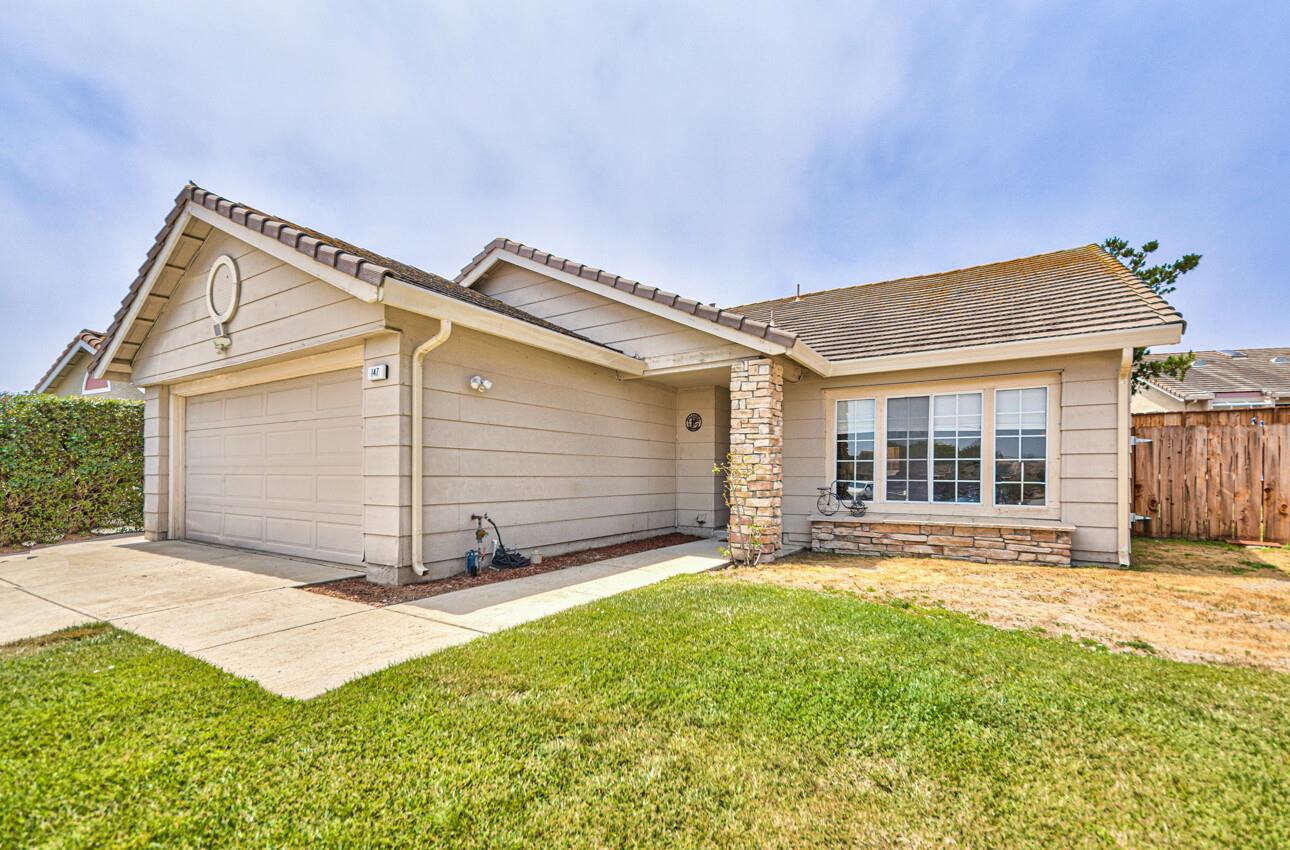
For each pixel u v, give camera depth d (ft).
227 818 7.34
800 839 7.17
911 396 29.43
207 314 27.61
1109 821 7.48
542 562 25.98
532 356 26.50
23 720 9.74
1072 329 25.48
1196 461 31.65
